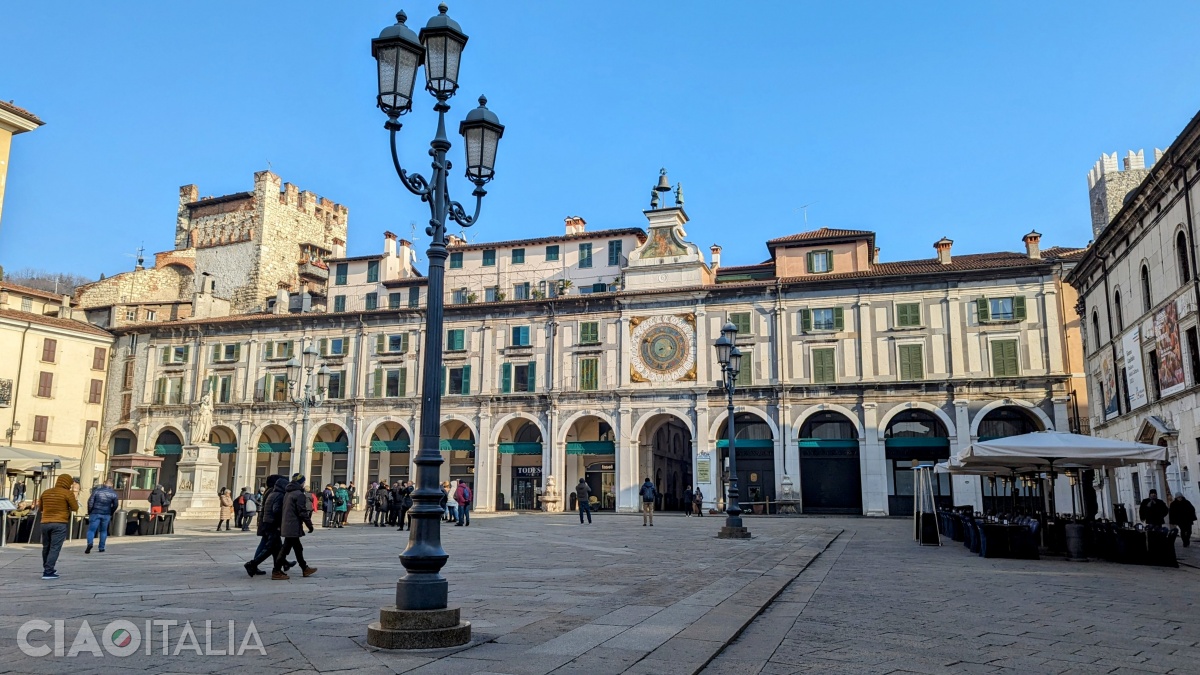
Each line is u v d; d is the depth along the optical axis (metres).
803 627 10.48
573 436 59.81
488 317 60.59
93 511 21.52
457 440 60.59
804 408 52.78
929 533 25.78
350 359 63.09
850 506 52.34
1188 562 20.45
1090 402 43.78
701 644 8.88
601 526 36.56
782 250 57.34
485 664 7.81
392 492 36.38
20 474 44.72
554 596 12.66
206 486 40.69
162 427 65.88
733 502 28.16
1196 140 27.34
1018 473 27.75
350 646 8.67
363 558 19.98
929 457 51.16
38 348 62.97
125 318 70.88
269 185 78.50
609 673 7.52
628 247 61.84
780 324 54.25
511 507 60.84
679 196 59.53
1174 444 30.81
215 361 66.06
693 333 55.91
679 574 16.02
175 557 20.06
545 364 58.94
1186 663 8.66
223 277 78.00
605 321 58.06
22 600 12.09
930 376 51.22
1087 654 9.05
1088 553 21.33
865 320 52.91
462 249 65.44
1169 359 31.05
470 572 16.47
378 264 67.12
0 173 29.02
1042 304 50.28
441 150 10.34
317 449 62.03
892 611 11.84
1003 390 49.91
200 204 81.00
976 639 9.80
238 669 7.64
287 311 69.06
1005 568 18.38
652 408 55.81
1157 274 32.19
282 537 15.30
